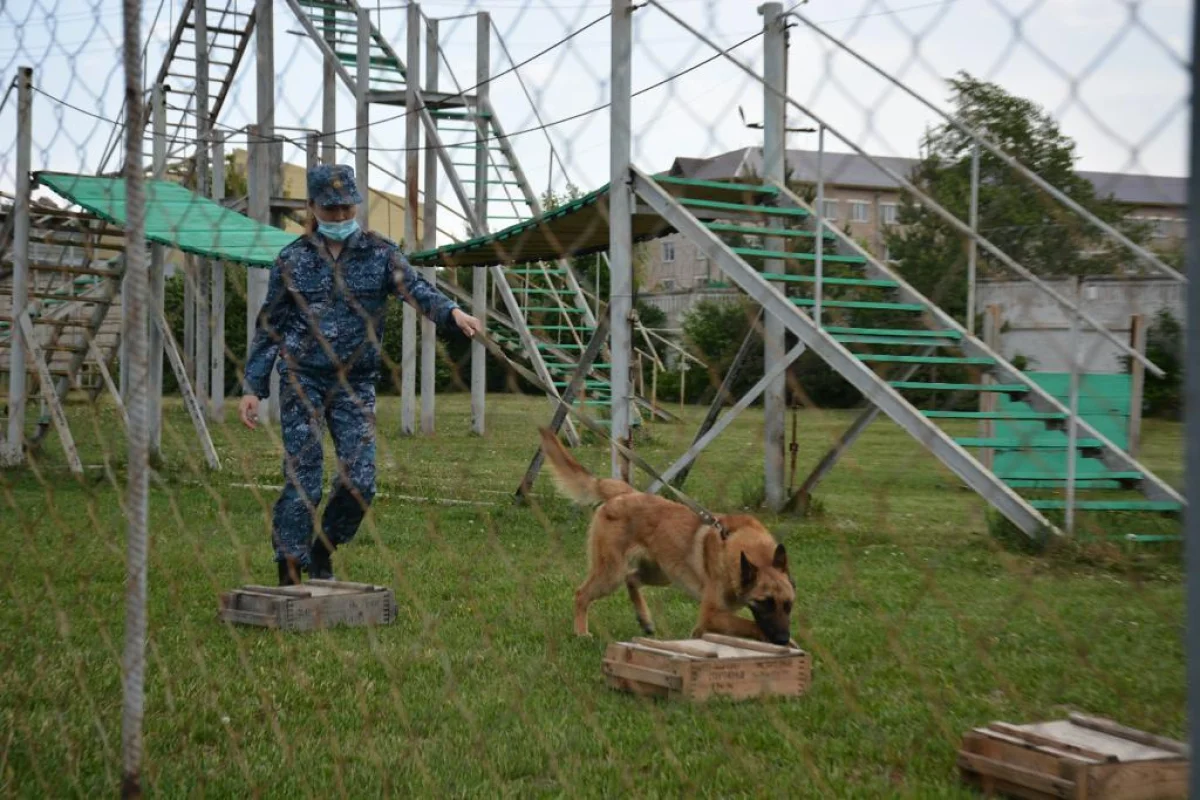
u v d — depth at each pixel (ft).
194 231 23.22
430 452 48.32
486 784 11.35
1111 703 13.91
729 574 17.65
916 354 30.73
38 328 47.96
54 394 37.24
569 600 21.07
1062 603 19.48
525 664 16.25
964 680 15.39
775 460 32.94
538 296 55.62
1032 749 11.15
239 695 14.51
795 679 14.98
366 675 15.39
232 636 17.42
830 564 25.21
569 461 19.74
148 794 11.25
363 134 39.47
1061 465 29.50
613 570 18.88
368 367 19.44
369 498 19.81
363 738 12.85
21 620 18.16
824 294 31.50
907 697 14.75
